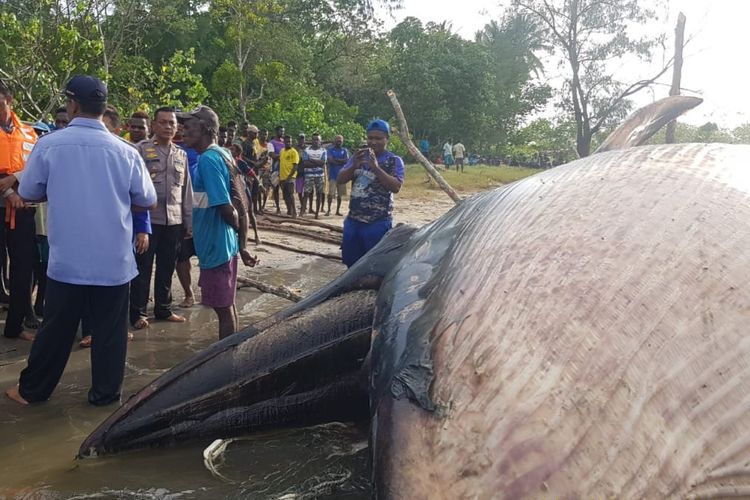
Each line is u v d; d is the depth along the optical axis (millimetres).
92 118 4148
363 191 6004
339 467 3410
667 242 2117
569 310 1958
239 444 3688
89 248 4035
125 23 22625
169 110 6168
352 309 3646
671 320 1864
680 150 2842
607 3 26719
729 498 1549
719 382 1706
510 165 48656
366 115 44125
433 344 2119
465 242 2715
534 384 1798
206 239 4840
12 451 3533
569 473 1618
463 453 1733
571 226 2322
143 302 6094
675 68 12258
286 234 12789
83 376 4762
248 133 15539
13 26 12898
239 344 3717
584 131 28203
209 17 32875
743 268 1965
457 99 42219
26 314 5809
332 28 42812
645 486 1581
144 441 3539
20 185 4121
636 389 1730
